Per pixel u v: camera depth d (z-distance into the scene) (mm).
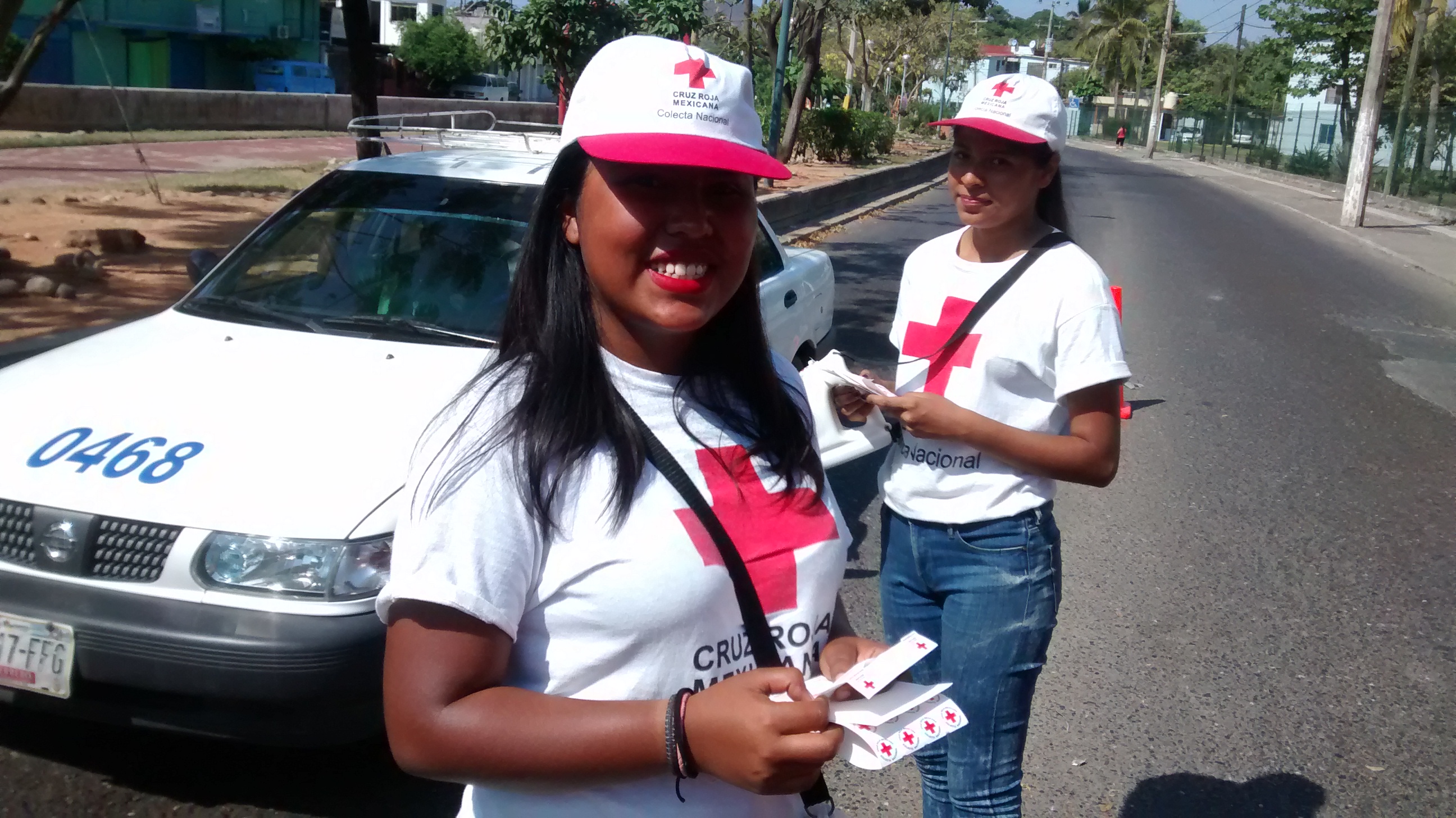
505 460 1310
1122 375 2303
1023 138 2301
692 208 1385
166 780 3121
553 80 16766
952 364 2428
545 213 1444
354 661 2779
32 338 6461
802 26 20750
